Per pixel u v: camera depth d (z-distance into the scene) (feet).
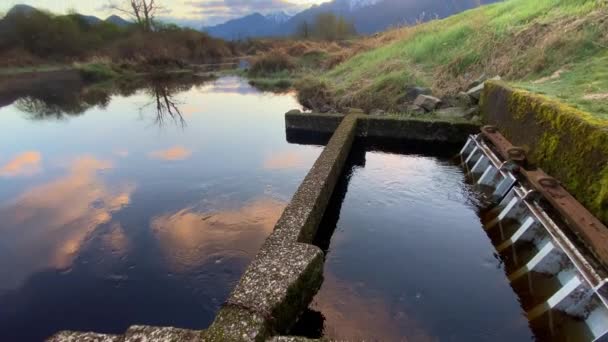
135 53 100.42
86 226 17.56
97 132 35.99
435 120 27.17
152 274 14.02
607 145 11.48
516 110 19.29
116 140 32.91
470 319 11.36
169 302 12.60
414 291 12.58
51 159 27.76
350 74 49.75
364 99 36.14
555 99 16.71
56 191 21.72
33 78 76.33
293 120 32.19
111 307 12.47
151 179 23.25
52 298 12.95
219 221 17.78
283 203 19.58
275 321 9.00
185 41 120.98
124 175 24.08
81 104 52.26
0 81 72.13
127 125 38.93
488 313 11.59
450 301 12.12
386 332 10.91
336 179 19.89
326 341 8.11
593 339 9.47
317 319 11.34
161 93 61.41
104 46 105.09
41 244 16.19
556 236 11.87
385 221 17.34
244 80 73.77
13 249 15.81
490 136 21.06
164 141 32.30
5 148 30.68
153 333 8.14
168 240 16.24
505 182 17.34
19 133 35.81
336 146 21.90
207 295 12.82
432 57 40.40
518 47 30.25
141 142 32.12
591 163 12.23
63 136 34.65
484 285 12.87
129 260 14.89
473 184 20.99
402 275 13.41
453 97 31.17
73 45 95.81
